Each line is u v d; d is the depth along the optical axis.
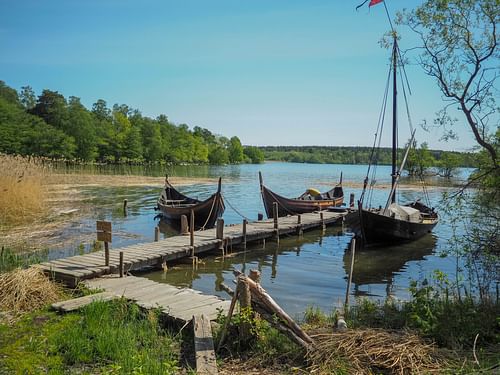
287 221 21.50
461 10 8.84
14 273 8.95
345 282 12.97
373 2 11.17
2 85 122.69
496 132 9.08
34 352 6.25
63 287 10.02
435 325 6.89
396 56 16.97
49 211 23.22
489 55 8.85
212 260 15.56
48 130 75.62
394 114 18.78
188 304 8.52
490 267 9.02
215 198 21.41
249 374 5.85
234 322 6.73
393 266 15.20
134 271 13.67
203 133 166.88
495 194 9.08
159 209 25.61
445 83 9.29
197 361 6.08
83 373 5.65
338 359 5.80
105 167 79.81
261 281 12.81
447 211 9.90
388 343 6.18
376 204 35.69
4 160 22.62
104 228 11.17
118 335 6.71
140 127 106.75
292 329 6.43
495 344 6.64
